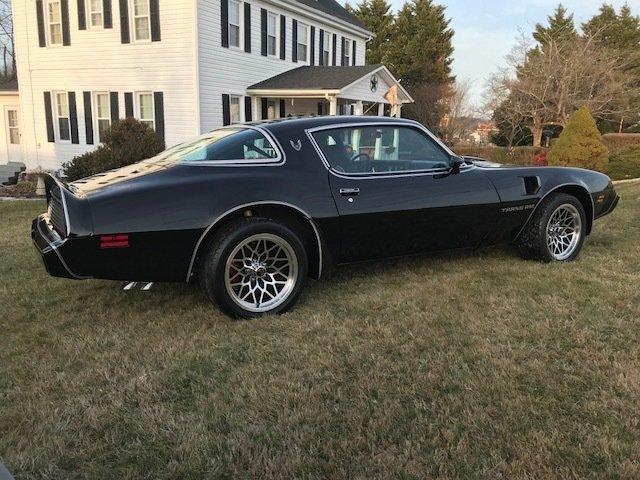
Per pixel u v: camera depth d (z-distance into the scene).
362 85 18.94
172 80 15.33
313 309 3.87
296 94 17.12
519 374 2.84
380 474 2.13
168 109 15.58
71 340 3.43
